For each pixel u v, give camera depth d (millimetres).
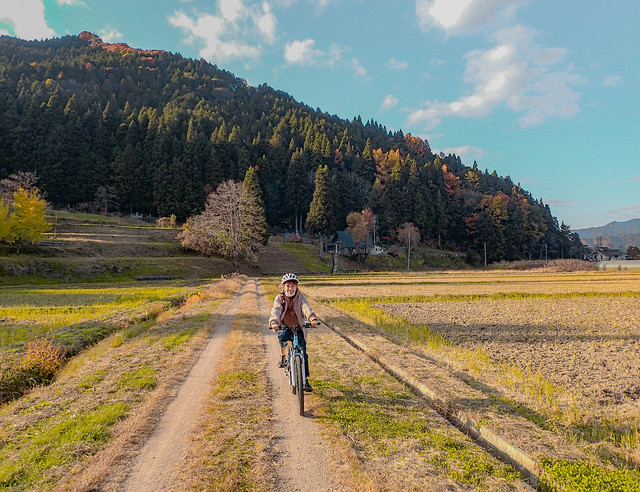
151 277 47469
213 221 62875
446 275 62469
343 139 145875
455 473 3986
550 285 39031
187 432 5031
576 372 9070
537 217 137000
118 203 92438
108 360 8836
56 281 40125
